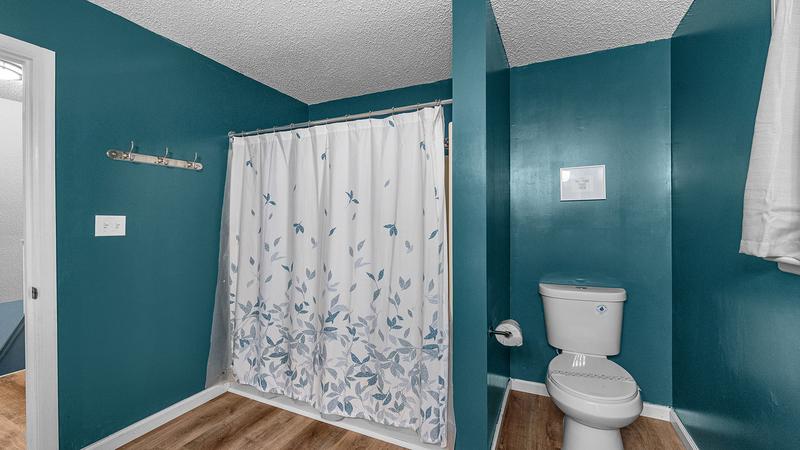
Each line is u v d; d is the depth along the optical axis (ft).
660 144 6.63
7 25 4.59
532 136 7.53
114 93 5.70
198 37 6.44
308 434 6.02
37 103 4.86
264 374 7.02
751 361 3.91
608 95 6.97
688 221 5.72
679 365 6.15
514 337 5.46
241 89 8.00
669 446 5.76
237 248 7.50
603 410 4.79
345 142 6.36
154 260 6.29
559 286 7.09
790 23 2.64
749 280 3.96
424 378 5.54
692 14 5.53
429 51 7.04
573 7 5.59
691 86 5.58
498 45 6.11
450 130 5.07
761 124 2.75
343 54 7.13
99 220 5.52
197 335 7.04
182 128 6.71
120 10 5.63
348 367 6.23
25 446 5.66
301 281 6.73
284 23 6.00
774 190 2.64
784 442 3.31
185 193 6.80
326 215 6.53
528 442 5.83
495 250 5.64
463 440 5.01
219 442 5.82
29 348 4.92
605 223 6.98
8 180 10.37
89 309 5.41
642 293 6.73
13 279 10.38
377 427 6.02
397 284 5.90
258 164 7.35
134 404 5.98
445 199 5.58
